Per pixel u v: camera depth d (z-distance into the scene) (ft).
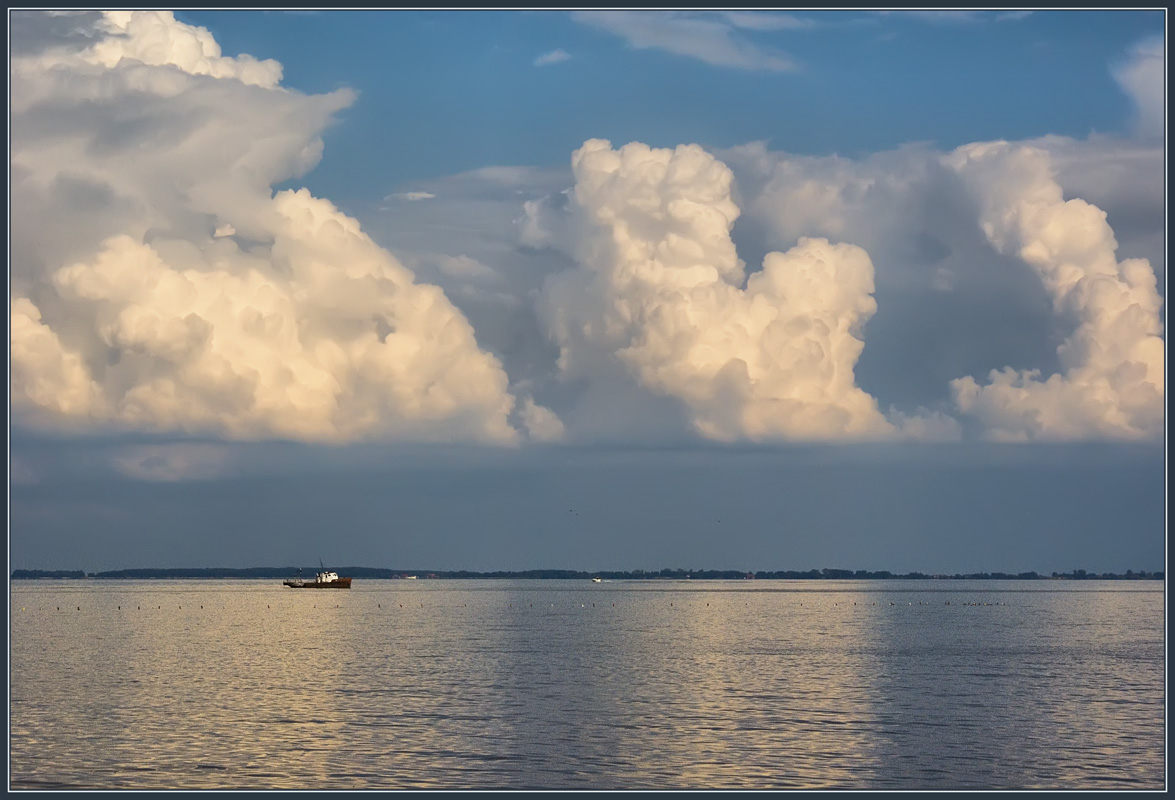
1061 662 376.89
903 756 213.05
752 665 367.45
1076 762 209.05
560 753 214.69
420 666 366.02
